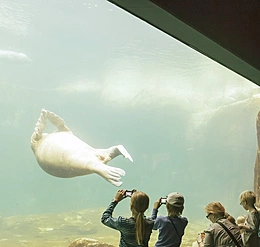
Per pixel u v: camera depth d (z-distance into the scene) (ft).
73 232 58.95
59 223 64.28
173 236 13.17
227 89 109.81
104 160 54.13
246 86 101.45
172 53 107.96
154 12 8.86
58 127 60.44
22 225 64.08
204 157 147.33
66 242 52.75
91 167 52.44
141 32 109.09
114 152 54.54
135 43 112.88
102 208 73.31
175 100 137.08
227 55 11.77
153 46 109.19
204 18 10.07
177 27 9.77
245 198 14.17
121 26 118.32
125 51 117.91
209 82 114.73
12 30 129.08
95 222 65.36
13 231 62.03
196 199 159.12
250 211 14.07
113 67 136.05
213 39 10.48
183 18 9.24
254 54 12.65
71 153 55.11
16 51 147.54
